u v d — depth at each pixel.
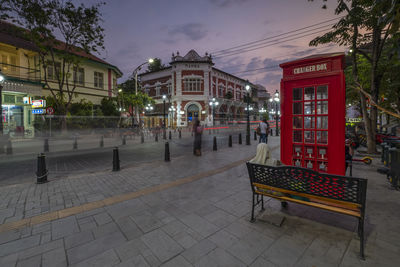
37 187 4.61
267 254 2.20
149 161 7.69
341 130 3.05
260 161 3.12
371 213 3.10
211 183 4.76
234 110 41.12
